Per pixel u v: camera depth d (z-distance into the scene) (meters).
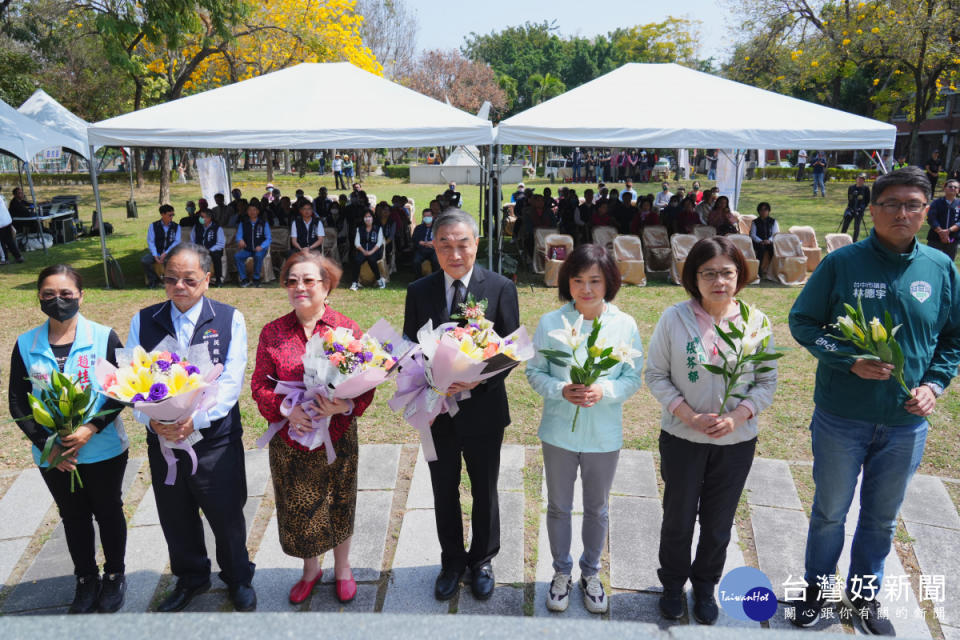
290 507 2.79
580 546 3.43
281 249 10.93
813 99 38.59
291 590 3.05
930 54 21.47
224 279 10.02
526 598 3.04
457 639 0.71
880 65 24.56
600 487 2.84
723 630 0.74
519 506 3.79
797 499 3.85
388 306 8.70
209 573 3.04
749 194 24.06
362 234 9.67
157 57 23.66
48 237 13.91
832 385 2.66
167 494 2.76
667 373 2.73
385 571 3.23
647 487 4.02
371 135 9.01
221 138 8.96
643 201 11.60
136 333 2.77
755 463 4.28
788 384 5.76
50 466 2.57
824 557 2.84
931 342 2.56
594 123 9.20
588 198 13.46
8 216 11.48
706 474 2.72
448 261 2.79
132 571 3.24
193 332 2.76
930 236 9.18
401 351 2.71
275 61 23.75
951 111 36.09
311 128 8.94
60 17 21.08
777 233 10.41
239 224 10.06
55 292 2.67
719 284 2.55
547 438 2.84
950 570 3.20
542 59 73.25
